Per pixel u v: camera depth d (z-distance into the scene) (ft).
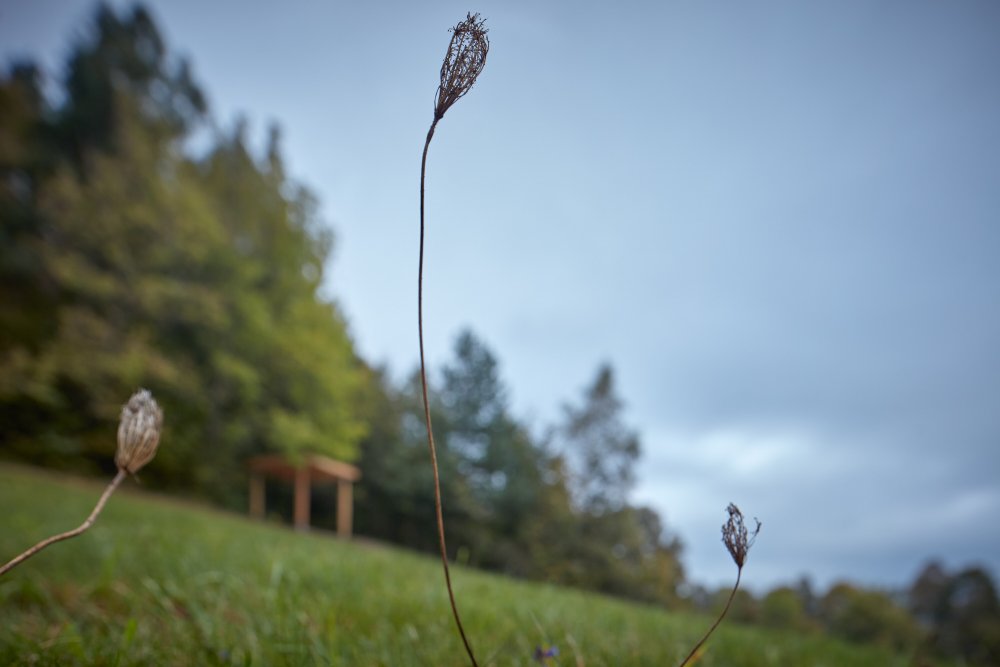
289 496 90.53
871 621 31.60
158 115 89.86
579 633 7.88
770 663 9.32
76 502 28.99
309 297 85.97
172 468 71.10
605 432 78.23
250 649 5.59
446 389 91.40
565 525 32.17
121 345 68.13
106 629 6.48
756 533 2.50
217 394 76.79
